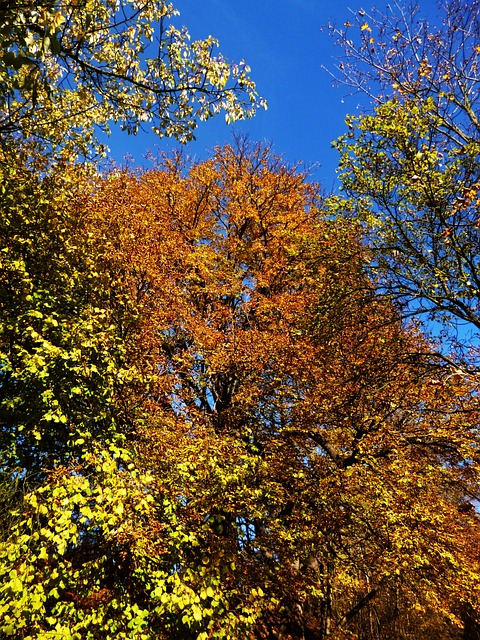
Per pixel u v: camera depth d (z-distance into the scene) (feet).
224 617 20.57
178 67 23.47
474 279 25.29
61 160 30.14
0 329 22.86
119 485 18.67
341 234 30.48
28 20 14.19
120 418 27.09
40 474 26.37
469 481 34.09
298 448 32.53
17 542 17.74
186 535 21.40
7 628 16.30
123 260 31.68
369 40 25.43
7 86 17.40
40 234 27.32
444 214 26.07
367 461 29.81
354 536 31.19
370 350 31.71
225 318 39.19
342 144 28.78
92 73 21.70
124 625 20.63
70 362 24.38
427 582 30.63
